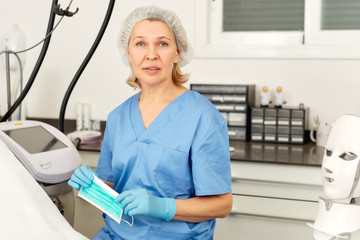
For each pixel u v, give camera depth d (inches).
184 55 65.1
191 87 116.4
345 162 43.3
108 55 126.5
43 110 132.1
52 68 130.7
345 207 42.9
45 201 54.2
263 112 113.5
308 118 117.0
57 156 66.2
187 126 58.4
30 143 66.9
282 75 117.9
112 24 125.0
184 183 58.6
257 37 120.6
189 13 120.8
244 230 101.6
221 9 122.0
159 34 58.4
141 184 58.7
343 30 114.6
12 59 118.3
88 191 56.9
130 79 66.4
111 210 54.1
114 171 61.9
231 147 106.2
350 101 114.5
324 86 115.6
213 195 58.6
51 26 74.2
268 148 108.2
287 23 119.0
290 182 97.3
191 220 57.3
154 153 58.1
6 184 53.1
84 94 129.6
